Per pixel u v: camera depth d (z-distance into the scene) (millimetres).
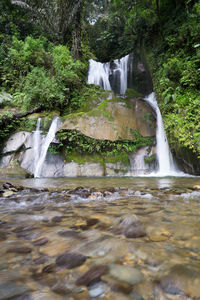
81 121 6570
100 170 6250
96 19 17797
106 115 6793
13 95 7574
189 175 5500
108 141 6500
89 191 2650
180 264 684
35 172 6219
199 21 6215
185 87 5523
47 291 553
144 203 1886
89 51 15016
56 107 7629
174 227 1127
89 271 659
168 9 8750
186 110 4680
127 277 609
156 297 517
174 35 6977
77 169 6309
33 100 7344
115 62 13711
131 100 7797
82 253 810
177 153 5590
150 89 10586
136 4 10086
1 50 8617
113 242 910
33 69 7859
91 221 1314
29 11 11156
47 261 751
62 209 1720
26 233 1096
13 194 2516
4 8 11383
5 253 832
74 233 1073
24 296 523
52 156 6566
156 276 609
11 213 1597
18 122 6848
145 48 10117
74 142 6645
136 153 6547
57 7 10273
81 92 8492
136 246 856
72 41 11547
